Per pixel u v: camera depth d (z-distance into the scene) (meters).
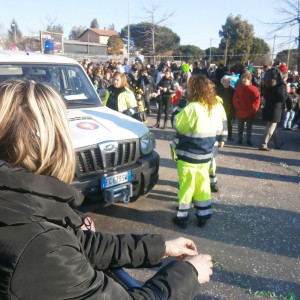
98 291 0.85
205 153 3.70
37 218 0.83
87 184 3.28
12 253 0.75
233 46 45.88
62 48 12.49
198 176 3.78
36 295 0.76
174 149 3.87
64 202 0.94
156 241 1.33
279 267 3.28
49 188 0.89
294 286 2.99
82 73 4.73
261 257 3.44
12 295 0.75
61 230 0.85
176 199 4.82
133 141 3.71
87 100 4.53
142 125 4.08
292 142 8.55
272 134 7.79
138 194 3.96
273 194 5.14
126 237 1.32
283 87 7.13
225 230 3.98
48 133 0.93
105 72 10.94
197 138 3.62
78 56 31.64
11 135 0.91
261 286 2.98
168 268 1.10
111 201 3.44
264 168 6.45
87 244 1.28
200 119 3.54
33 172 0.93
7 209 0.80
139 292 0.98
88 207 3.38
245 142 8.45
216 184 5.13
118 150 3.58
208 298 2.81
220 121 4.43
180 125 3.60
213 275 3.12
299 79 10.18
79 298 0.81
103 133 3.56
